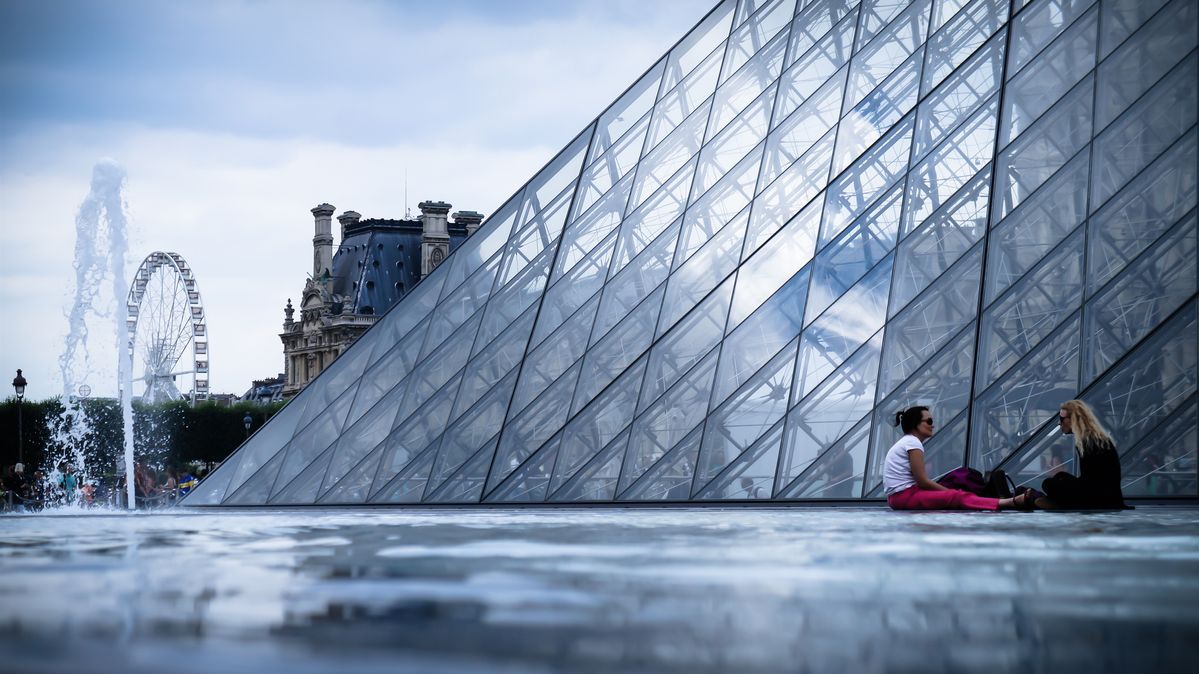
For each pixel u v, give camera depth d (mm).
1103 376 19453
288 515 19578
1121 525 11406
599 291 27688
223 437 141375
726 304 24797
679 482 22656
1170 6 23234
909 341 21641
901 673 2742
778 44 29844
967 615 3939
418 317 30656
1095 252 20844
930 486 17141
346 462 28828
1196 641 3283
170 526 12641
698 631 3512
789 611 4031
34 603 4203
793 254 24734
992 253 21875
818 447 21375
